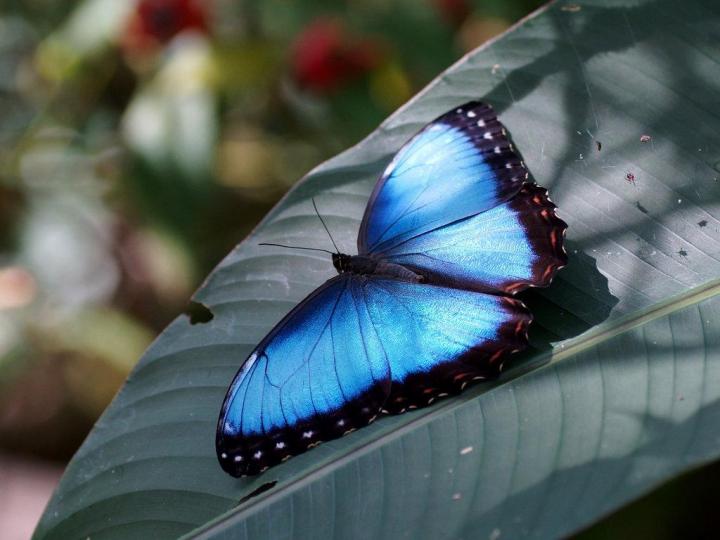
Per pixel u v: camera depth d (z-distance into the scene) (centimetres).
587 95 51
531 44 52
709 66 51
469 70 52
